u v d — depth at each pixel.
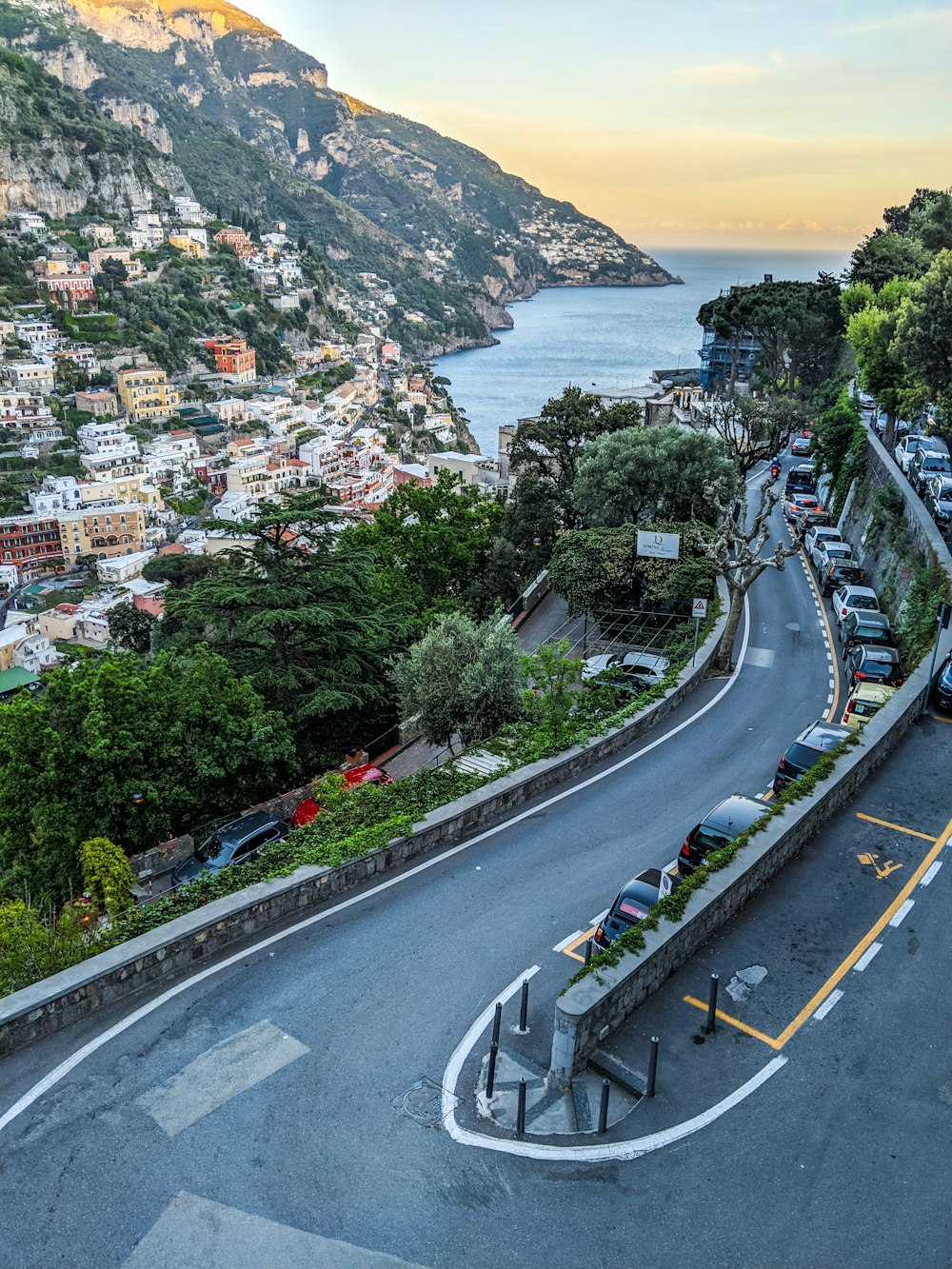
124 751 26.62
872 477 46.16
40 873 26.23
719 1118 12.13
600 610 39.91
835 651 34.78
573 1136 11.94
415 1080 13.03
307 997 14.71
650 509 44.97
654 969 14.12
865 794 20.33
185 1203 11.02
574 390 56.16
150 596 137.50
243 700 29.84
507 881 18.38
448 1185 11.27
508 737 25.39
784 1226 10.70
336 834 19.14
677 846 19.88
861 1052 13.26
